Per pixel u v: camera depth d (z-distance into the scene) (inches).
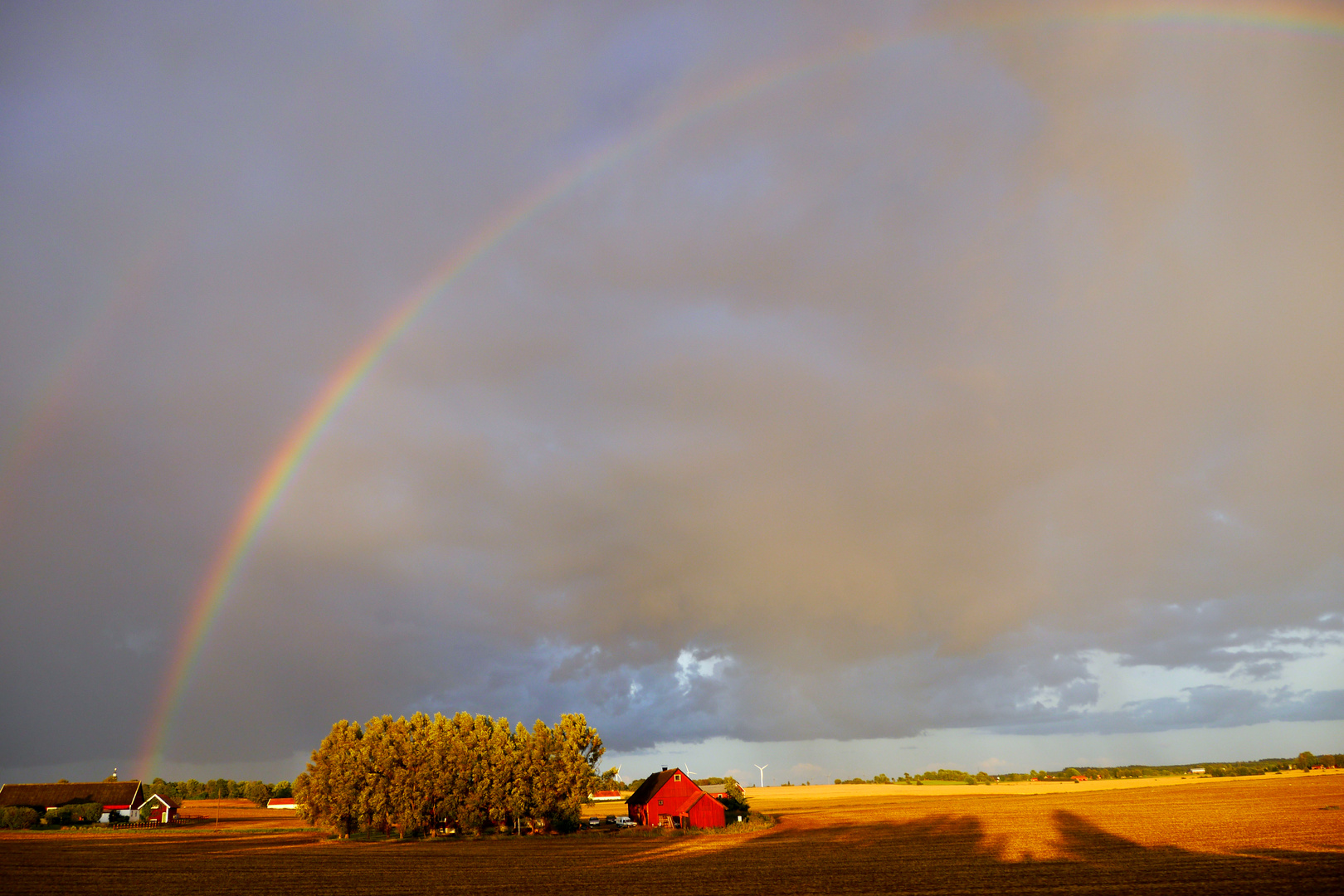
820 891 1894.7
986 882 1978.3
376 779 4315.9
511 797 4343.0
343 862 2896.2
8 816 5738.2
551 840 3934.5
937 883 1990.7
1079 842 2903.5
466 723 4510.3
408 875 2428.6
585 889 2030.0
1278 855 2266.2
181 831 5187.0
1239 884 1792.6
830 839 3499.0
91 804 6127.0
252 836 4591.5
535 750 4458.7
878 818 4997.5
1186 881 1859.0
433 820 4443.9
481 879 2315.5
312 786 4367.6
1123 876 1984.5
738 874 2262.6
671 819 4478.3
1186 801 5418.3
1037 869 2178.9
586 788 4478.3
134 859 3078.2
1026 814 4830.2
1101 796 6801.2
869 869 2306.8
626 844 3570.4
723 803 5265.8
